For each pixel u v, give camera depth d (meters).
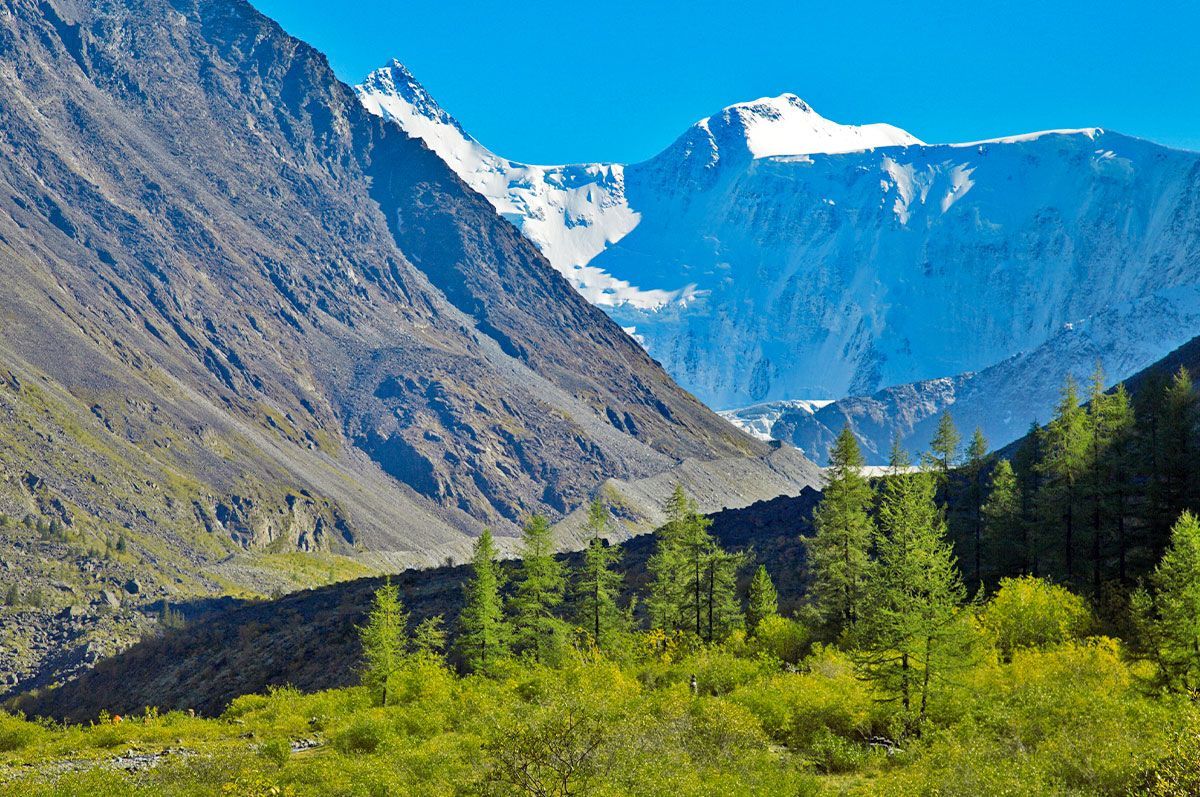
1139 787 26.61
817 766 35.28
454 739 41.91
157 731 50.56
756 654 60.72
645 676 56.12
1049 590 55.66
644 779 29.27
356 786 33.81
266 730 51.34
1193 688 34.69
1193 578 37.97
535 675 56.50
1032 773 27.86
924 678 38.81
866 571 57.75
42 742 48.94
